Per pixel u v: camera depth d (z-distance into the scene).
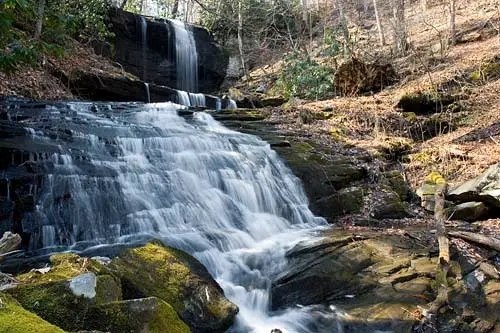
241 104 14.30
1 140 6.34
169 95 13.21
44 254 5.18
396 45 16.89
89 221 5.92
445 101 11.60
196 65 19.89
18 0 5.96
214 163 7.89
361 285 5.22
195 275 4.45
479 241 5.87
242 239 6.35
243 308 4.95
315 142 9.72
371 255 5.81
